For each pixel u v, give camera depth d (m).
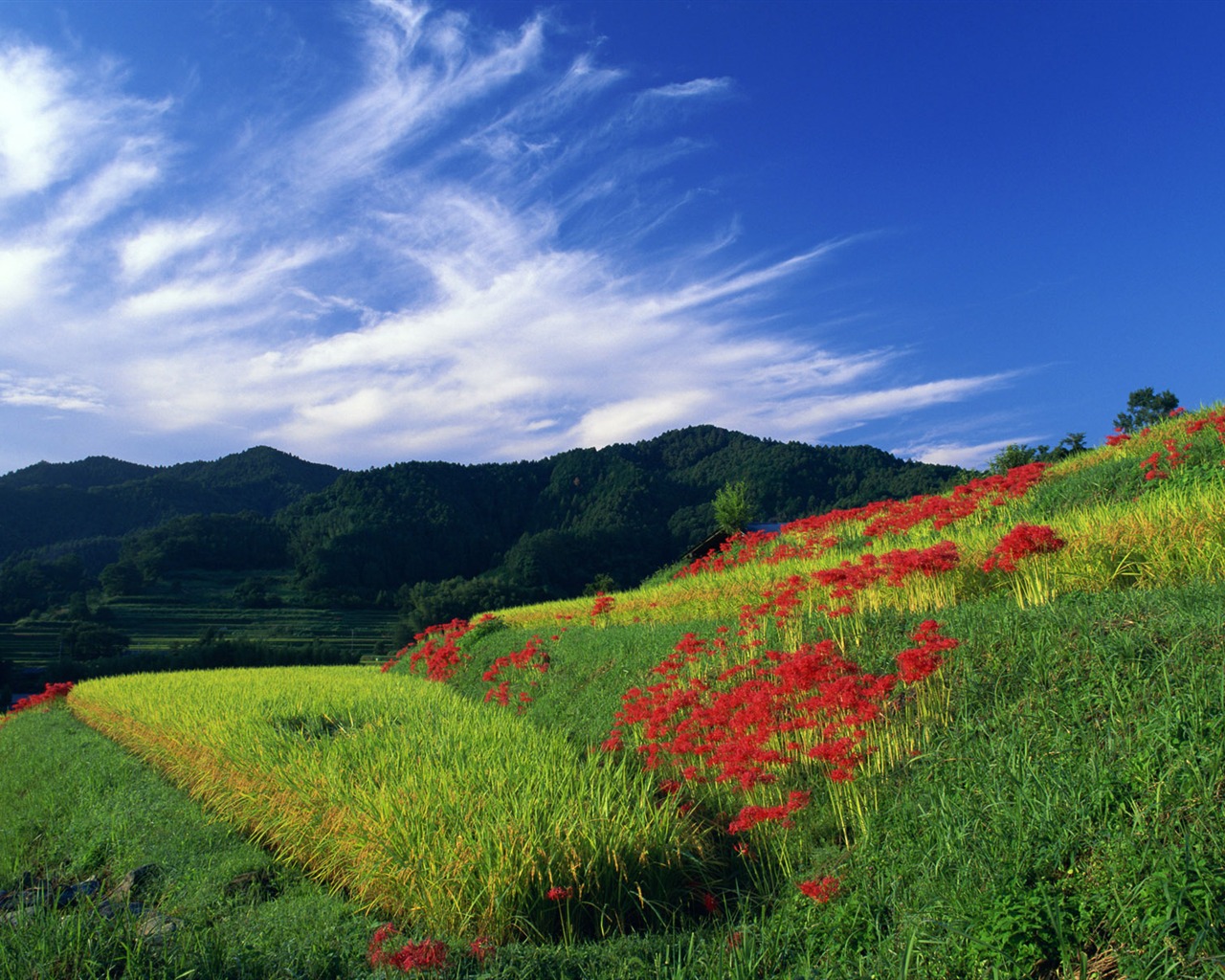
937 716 6.46
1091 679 5.63
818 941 4.34
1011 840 4.14
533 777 7.03
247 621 84.19
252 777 8.42
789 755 7.03
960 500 16.61
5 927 4.58
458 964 4.47
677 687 9.45
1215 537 8.59
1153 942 3.20
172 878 6.74
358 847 6.21
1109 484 14.55
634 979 4.27
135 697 16.73
